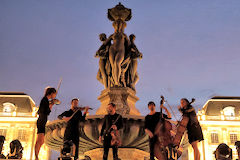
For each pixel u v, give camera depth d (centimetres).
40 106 733
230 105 5791
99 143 1011
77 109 812
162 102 764
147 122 756
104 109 1117
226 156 738
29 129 5609
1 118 5659
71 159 684
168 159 696
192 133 714
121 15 1282
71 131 785
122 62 1175
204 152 5512
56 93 773
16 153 779
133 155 1017
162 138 722
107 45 1227
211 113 5769
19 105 5781
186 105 743
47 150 4784
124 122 942
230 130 5625
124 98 1120
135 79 1223
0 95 5862
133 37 1239
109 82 1182
